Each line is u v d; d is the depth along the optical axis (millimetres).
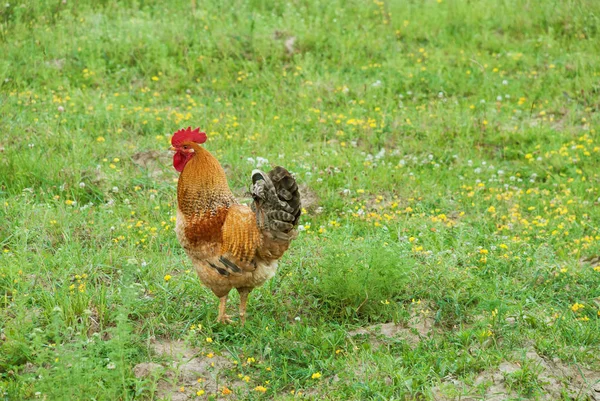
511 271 11180
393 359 8812
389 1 23453
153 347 8992
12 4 21125
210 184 9016
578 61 19719
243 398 8211
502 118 17422
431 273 10742
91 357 7965
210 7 22391
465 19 22500
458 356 8977
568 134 16812
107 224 11906
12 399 7828
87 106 16891
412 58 20469
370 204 13758
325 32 21359
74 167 13570
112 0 22578
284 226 8711
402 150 16203
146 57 19562
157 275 10516
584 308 10281
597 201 14281
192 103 17703
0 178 13336
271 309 9930
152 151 14750
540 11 22594
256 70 19297
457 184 14844
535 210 13711
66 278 10023
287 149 15539
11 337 8633
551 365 8945
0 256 10594
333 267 10180
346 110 17656
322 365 8734
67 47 19688
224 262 8961
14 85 17969
